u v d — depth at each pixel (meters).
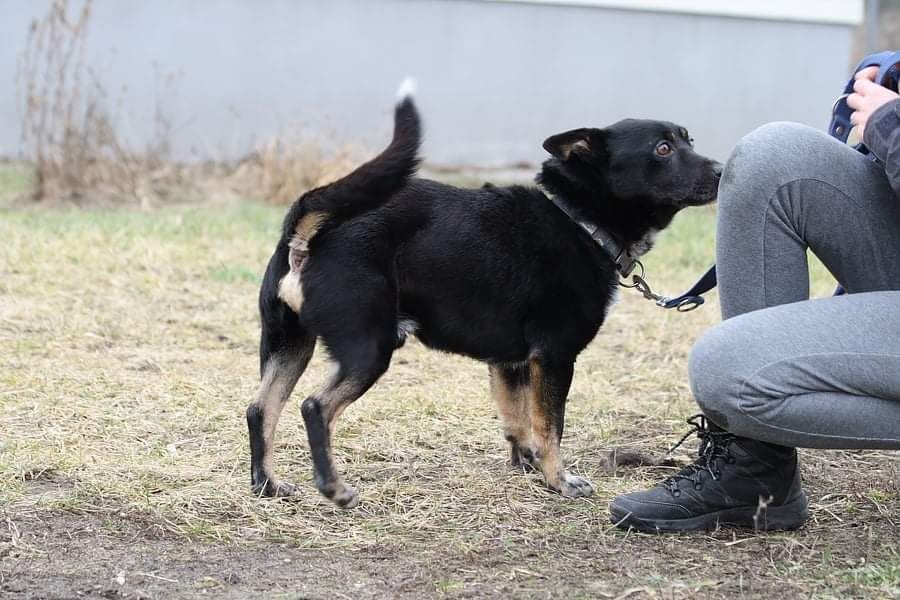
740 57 13.07
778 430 2.75
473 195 3.78
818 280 7.25
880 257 2.88
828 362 2.66
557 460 3.70
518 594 2.75
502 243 3.69
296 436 4.16
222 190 10.93
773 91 13.23
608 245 3.83
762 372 2.68
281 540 3.17
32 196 10.10
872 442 2.75
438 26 12.34
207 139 12.00
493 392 3.97
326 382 3.45
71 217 8.99
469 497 3.58
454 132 12.54
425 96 12.40
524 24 12.52
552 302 3.72
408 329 3.70
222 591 2.78
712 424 3.19
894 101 2.66
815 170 2.86
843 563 2.94
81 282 6.68
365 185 3.40
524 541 3.16
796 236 2.92
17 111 11.00
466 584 2.82
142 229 8.41
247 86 12.05
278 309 3.57
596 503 3.56
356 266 3.48
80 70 11.62
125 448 3.95
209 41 11.91
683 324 6.14
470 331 3.72
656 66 12.89
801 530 3.21
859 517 3.32
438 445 4.16
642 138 3.88
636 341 5.80
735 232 2.94
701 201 3.94
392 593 2.77
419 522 3.32
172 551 3.06
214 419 4.35
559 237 3.75
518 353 3.77
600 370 5.26
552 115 12.77
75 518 3.29
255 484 3.54
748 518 3.19
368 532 3.24
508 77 12.59
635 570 2.91
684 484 3.20
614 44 12.76
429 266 3.63
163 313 6.11
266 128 12.12
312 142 10.88
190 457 3.88
